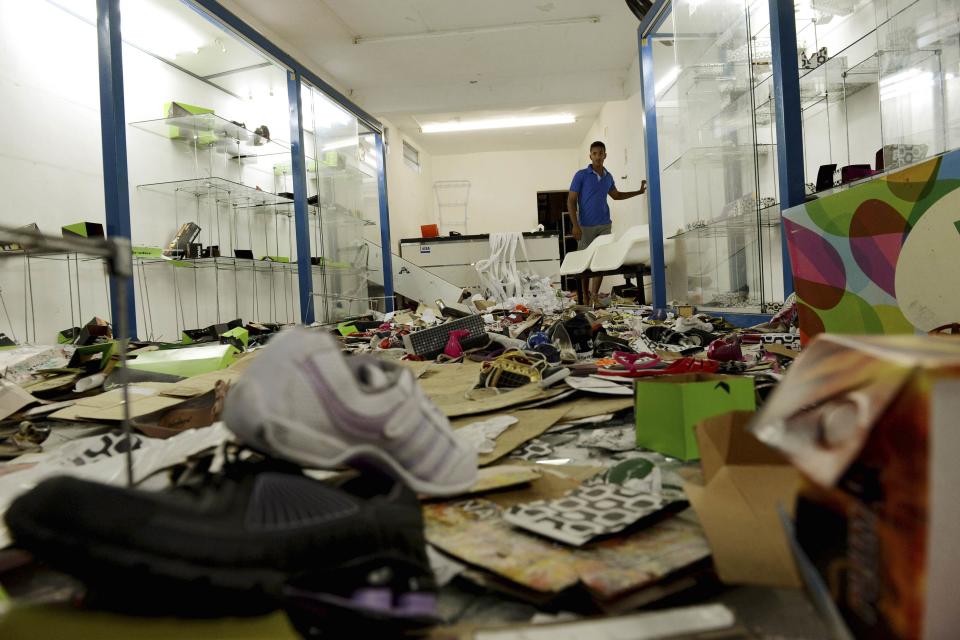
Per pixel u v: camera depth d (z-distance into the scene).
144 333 4.14
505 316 5.00
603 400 1.54
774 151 3.57
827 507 0.50
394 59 7.46
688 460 1.04
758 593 0.59
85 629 0.43
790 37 2.83
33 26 3.38
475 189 12.80
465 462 0.79
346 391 0.64
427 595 0.53
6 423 1.57
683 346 2.68
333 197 6.19
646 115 4.85
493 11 6.36
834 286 1.73
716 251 4.04
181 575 0.42
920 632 0.38
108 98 3.17
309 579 0.50
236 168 5.29
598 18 6.59
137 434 1.30
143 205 4.27
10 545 0.70
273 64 5.05
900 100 2.77
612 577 0.58
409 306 8.23
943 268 1.40
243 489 0.53
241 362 2.21
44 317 3.28
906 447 0.40
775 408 0.57
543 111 10.23
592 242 6.53
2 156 3.20
